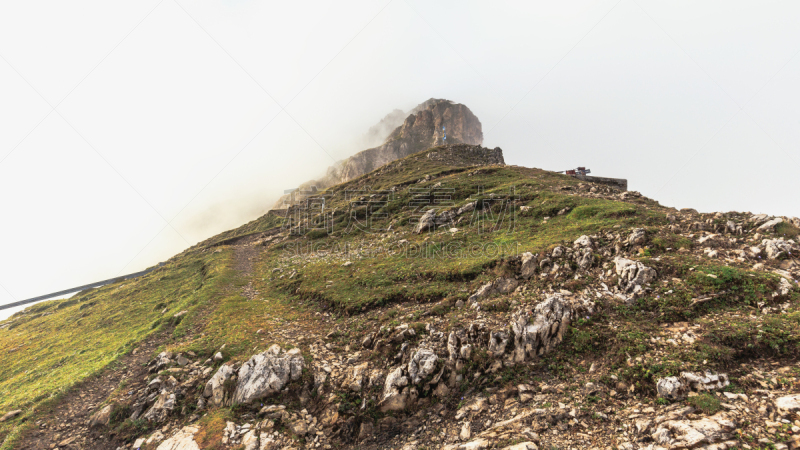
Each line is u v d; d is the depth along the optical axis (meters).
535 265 19.09
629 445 8.97
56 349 27.30
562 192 36.59
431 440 11.53
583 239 20.23
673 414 9.34
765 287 13.30
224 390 13.93
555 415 10.77
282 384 13.84
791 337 10.57
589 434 9.80
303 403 13.46
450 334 14.71
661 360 11.34
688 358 11.01
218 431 11.91
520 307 15.76
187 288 35.56
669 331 12.79
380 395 13.28
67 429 13.07
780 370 9.93
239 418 12.66
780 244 15.95
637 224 22.16
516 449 9.38
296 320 21.67
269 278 33.34
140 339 21.31
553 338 14.07
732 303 13.43
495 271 20.53
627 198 32.50
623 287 15.92
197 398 13.98
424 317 17.58
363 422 12.50
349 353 16.30
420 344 14.68
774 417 8.28
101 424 13.11
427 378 13.34
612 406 10.71
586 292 16.05
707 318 12.91
